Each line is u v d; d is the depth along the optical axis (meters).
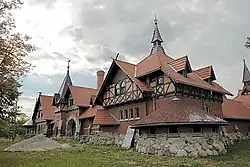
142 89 22.69
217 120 18.09
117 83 27.42
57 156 16.73
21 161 14.70
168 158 15.73
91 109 36.25
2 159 15.66
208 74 26.14
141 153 18.75
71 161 14.37
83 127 36.38
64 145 25.59
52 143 25.67
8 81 17.39
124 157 16.31
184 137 17.27
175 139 17.45
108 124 26.23
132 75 24.91
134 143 23.14
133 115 24.88
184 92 21.67
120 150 20.94
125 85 26.02
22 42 17.08
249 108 35.12
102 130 28.23
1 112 28.77
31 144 24.56
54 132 41.47
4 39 16.38
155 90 22.97
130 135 23.94
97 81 39.12
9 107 30.11
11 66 16.78
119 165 13.04
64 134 40.09
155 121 18.31
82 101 38.59
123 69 25.30
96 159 15.21
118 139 25.75
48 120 46.50
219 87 27.16
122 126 26.03
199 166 12.82
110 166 12.73
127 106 25.92
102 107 32.00
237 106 34.03
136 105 24.75
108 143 26.67
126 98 25.36
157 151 17.95
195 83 22.36
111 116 27.84
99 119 26.70
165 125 17.64
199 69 27.78
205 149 17.05
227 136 25.73
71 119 39.25
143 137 20.00
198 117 17.55
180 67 22.84
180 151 16.86
